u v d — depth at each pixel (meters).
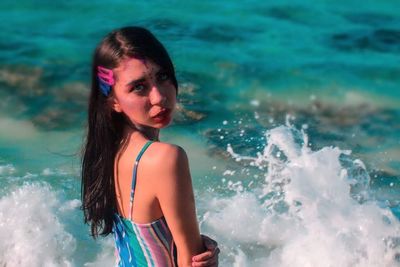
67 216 4.50
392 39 8.41
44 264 4.20
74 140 5.79
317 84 7.22
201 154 5.54
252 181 5.09
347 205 4.40
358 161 4.88
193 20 8.66
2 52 7.63
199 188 4.99
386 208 4.37
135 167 2.12
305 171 4.55
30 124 6.07
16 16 8.77
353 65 7.70
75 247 4.28
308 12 9.15
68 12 8.88
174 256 2.22
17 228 4.34
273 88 7.09
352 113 6.61
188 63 7.48
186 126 6.05
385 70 7.59
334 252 4.21
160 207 2.14
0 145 5.64
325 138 6.06
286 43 8.20
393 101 6.91
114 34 2.15
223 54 7.76
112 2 9.16
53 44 7.92
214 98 6.73
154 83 2.12
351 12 9.22
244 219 4.58
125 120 2.20
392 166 5.52
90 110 2.23
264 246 4.37
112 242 4.34
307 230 4.40
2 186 4.92
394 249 4.21
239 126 6.14
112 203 2.25
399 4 9.52
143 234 2.18
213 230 4.49
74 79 7.05
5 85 6.82
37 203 4.51
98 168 2.23
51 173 5.14
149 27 8.42
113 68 2.12
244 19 8.81
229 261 4.24
